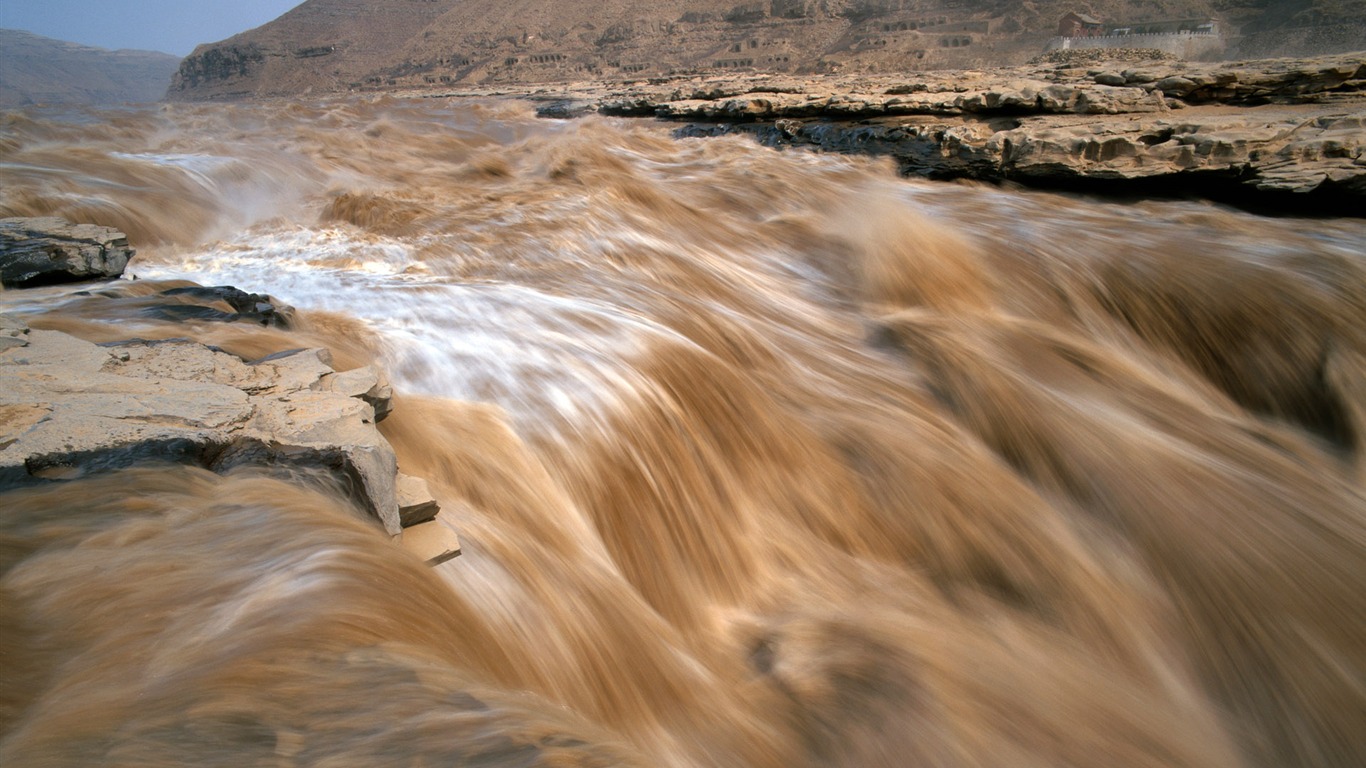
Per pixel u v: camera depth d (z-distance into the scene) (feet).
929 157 44.96
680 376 17.93
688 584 14.60
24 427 10.16
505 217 31.12
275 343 15.65
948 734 11.98
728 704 12.09
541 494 13.67
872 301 26.76
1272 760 13.28
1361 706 13.70
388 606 8.04
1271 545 16.61
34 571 7.73
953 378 21.12
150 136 58.70
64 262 20.48
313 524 9.00
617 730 10.62
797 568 15.52
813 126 56.18
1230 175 34.37
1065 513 18.11
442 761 5.65
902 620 14.43
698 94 91.81
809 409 19.40
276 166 42.60
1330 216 31.58
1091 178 38.14
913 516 16.84
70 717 5.87
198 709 5.97
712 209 36.70
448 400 15.19
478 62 494.59
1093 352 24.03
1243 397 23.86
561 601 11.58
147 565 7.97
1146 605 15.83
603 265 26.89
